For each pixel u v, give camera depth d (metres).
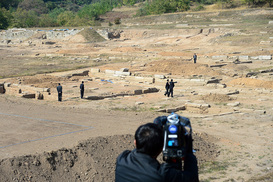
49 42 89.25
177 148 2.67
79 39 87.56
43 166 8.37
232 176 9.08
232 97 24.83
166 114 18.72
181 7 114.94
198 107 21.06
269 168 9.62
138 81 36.03
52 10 196.50
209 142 12.40
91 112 18.61
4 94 27.31
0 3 168.50
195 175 2.72
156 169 2.62
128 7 164.75
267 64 43.22
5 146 10.73
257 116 18.02
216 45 63.53
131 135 11.62
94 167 8.77
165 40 75.38
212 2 124.19
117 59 57.69
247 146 12.21
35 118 16.06
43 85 31.33
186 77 35.72
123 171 2.71
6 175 7.67
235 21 85.12
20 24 119.12
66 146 10.57
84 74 42.34
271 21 75.50
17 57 64.06
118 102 23.36
